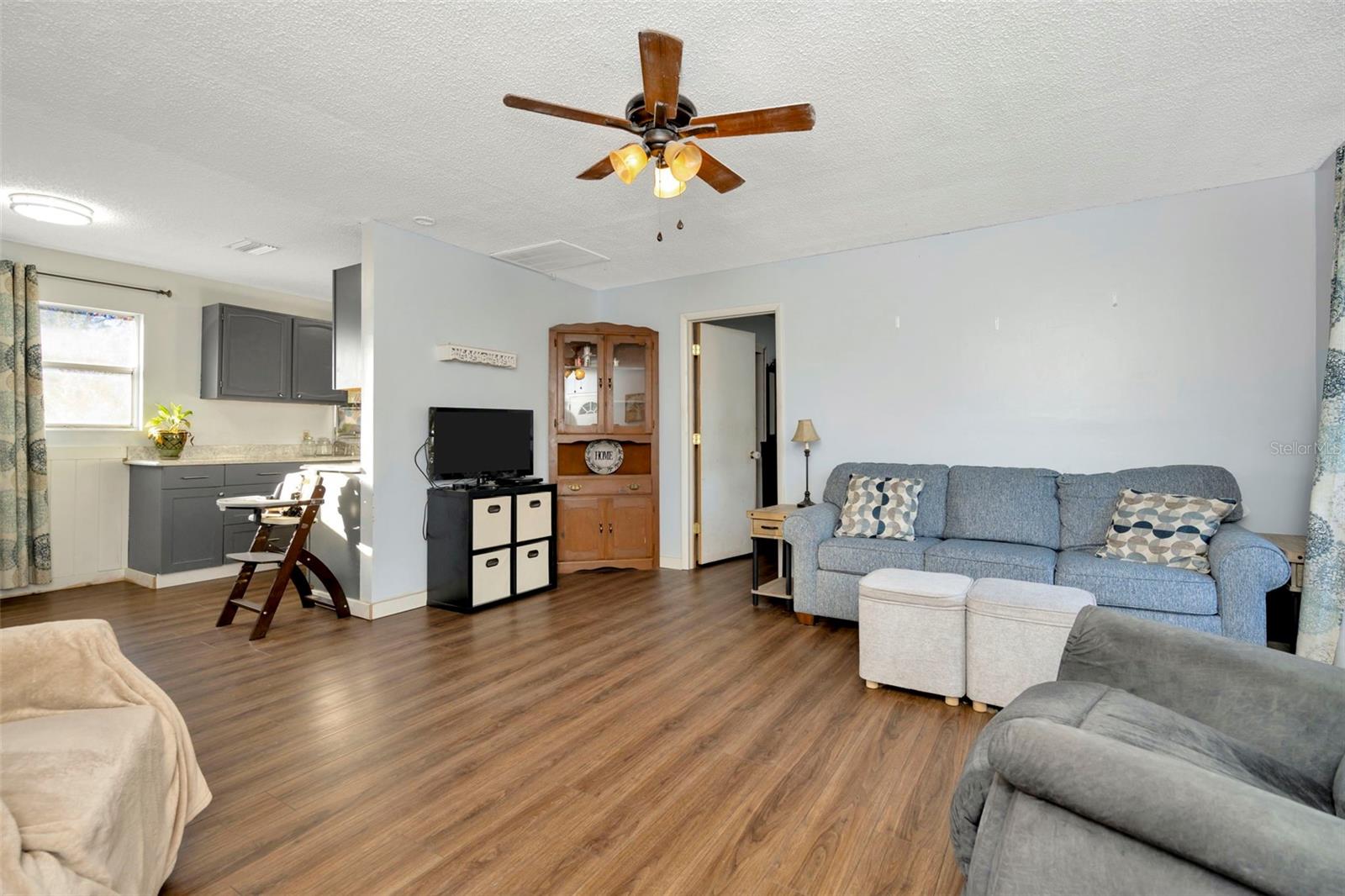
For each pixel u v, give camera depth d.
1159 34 2.05
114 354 4.74
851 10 1.93
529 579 4.29
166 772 1.49
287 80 2.31
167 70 2.25
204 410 5.17
